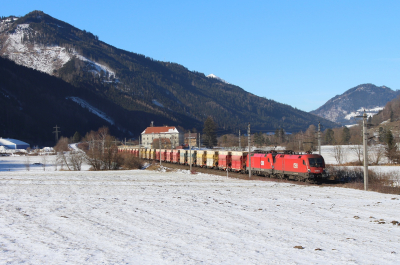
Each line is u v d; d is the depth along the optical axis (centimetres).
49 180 4712
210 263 1162
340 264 1158
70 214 2050
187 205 2397
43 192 3247
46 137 19875
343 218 1958
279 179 4450
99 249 1325
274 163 4591
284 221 1872
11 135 18362
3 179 4866
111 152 7900
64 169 8075
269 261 1186
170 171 6556
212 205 2403
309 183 4003
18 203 2492
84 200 2664
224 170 5828
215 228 1694
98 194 3075
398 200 2661
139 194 3061
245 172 5297
